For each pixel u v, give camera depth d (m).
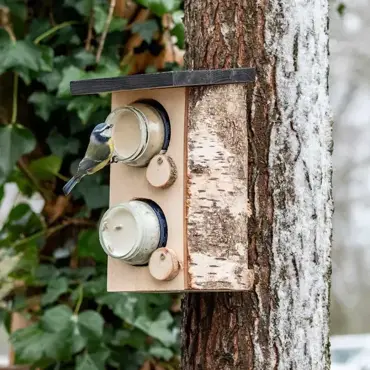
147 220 4.02
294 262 3.99
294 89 4.04
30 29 5.73
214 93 4.02
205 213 3.99
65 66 5.64
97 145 4.19
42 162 5.65
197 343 4.08
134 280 4.12
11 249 5.78
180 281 3.96
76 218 5.78
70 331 5.29
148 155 4.10
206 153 4.02
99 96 5.49
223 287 3.96
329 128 4.12
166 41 5.83
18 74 5.51
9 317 5.96
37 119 5.84
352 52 14.75
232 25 4.09
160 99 4.11
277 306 3.97
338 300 16.86
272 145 4.02
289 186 4.01
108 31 5.68
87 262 5.74
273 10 4.05
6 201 6.33
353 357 9.21
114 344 5.58
